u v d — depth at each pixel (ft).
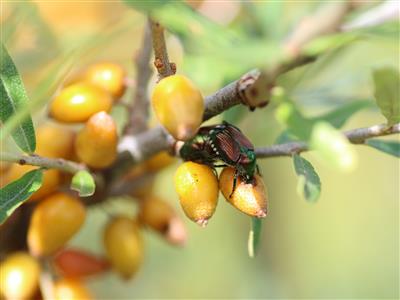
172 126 0.38
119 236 0.54
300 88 0.66
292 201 1.21
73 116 0.47
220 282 1.11
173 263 1.08
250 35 0.66
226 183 0.41
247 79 0.41
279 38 0.66
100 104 0.47
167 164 0.56
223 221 1.17
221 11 0.68
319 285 1.27
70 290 0.53
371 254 1.48
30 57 0.63
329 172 1.58
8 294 0.51
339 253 1.49
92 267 0.55
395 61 0.73
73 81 0.51
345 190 1.57
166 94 0.38
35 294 0.53
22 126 0.43
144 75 0.52
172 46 0.65
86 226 1.03
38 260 0.52
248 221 1.06
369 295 1.30
